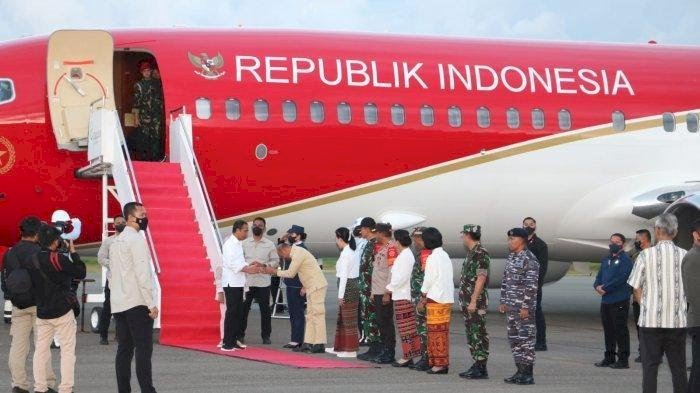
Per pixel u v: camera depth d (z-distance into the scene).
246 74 21.84
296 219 22.28
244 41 22.31
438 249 14.81
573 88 24.17
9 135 20.69
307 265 17.17
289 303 17.75
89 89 21.00
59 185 20.88
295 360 16.09
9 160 20.67
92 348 17.16
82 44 20.95
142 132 21.94
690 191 23.52
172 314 18.08
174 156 21.03
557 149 23.81
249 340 19.33
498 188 23.48
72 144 20.73
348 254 16.69
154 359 15.92
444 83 23.16
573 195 24.11
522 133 23.55
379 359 15.94
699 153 24.83
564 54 24.69
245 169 21.61
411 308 15.56
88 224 21.25
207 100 21.45
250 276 18.50
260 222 18.59
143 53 22.81
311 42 22.77
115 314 11.91
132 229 11.92
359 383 13.69
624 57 25.16
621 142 24.31
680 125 24.81
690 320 11.41
